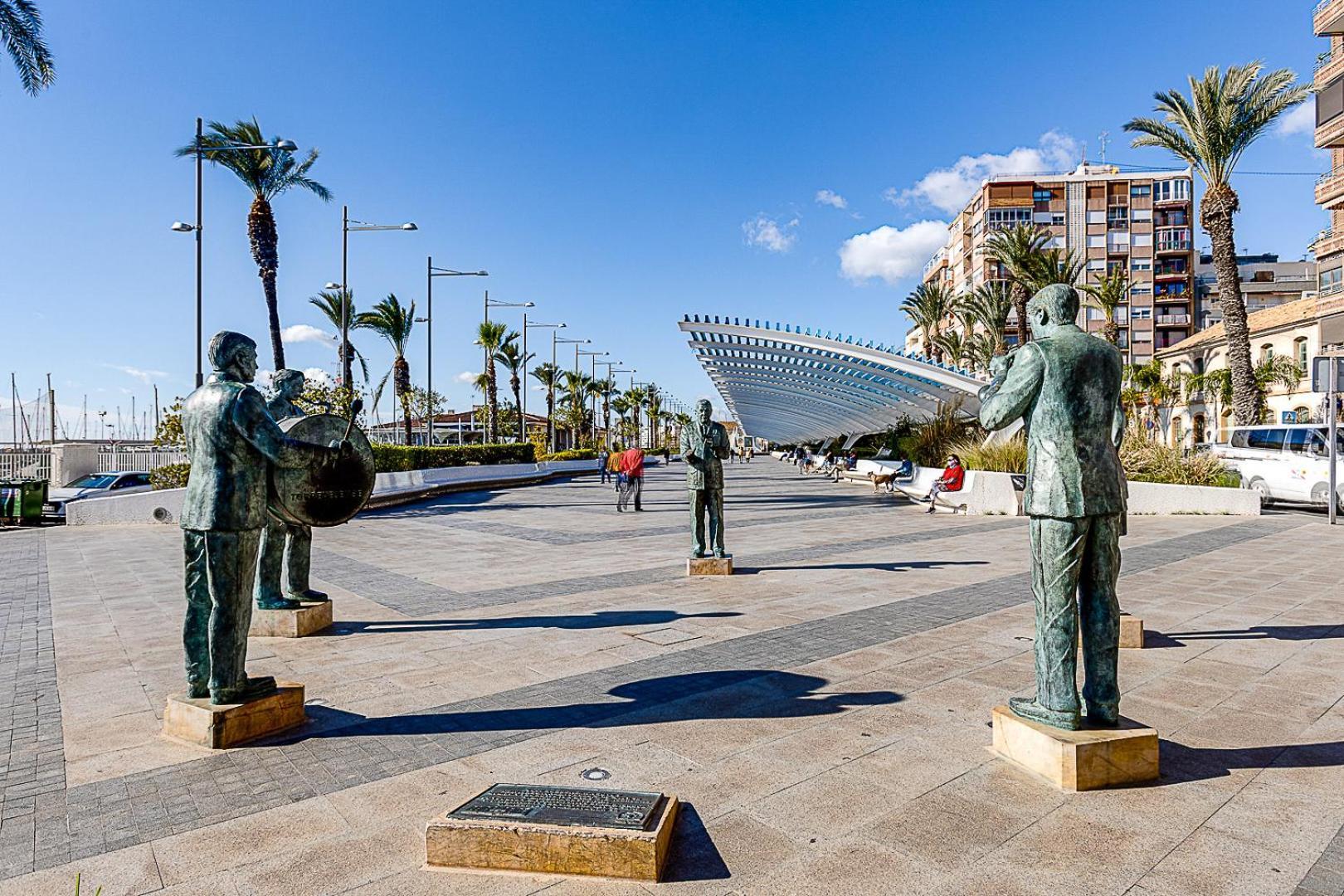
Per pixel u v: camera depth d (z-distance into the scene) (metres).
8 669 5.94
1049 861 3.01
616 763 3.99
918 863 3.01
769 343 18.12
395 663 5.91
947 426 24.73
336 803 3.59
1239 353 27.53
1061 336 3.79
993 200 61.84
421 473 27.33
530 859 2.99
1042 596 3.82
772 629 6.85
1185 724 4.46
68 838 3.29
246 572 4.42
